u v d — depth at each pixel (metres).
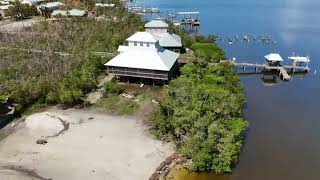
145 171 53.88
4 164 56.59
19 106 75.75
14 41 110.44
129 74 85.25
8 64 93.31
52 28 121.19
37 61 94.81
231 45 129.88
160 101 72.31
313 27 160.50
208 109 64.06
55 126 67.62
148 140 62.44
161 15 191.88
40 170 54.91
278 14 197.88
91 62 94.00
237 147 57.19
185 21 168.00
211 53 103.94
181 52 111.00
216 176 53.31
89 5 166.00
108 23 127.06
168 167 54.56
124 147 60.41
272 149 61.28
